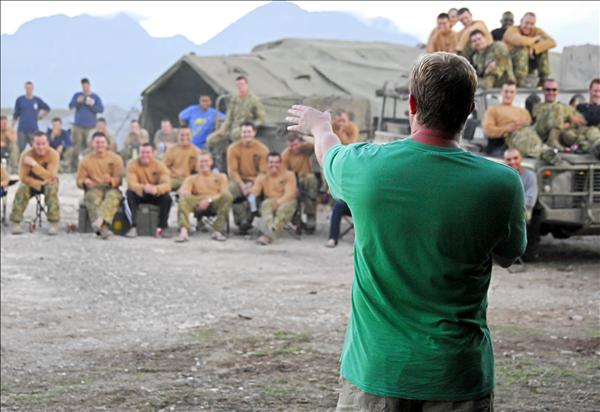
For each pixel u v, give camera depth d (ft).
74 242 42.52
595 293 27.45
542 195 35.32
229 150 45.44
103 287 32.78
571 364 20.06
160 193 44.37
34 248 40.93
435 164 8.90
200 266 37.14
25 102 75.10
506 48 40.19
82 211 45.16
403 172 8.89
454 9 44.70
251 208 44.04
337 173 9.26
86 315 28.45
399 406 8.82
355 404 8.97
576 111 36.47
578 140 36.37
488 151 37.68
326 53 73.31
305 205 45.68
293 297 30.81
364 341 9.00
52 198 44.78
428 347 8.76
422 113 9.05
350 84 69.21
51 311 29.01
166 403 18.86
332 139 9.82
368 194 8.91
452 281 8.81
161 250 40.98
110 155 44.96
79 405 18.85
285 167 45.34
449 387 8.73
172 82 73.56
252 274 35.40
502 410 16.79
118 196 44.52
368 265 9.00
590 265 33.94
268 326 26.40
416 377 8.76
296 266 37.35
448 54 9.05
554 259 35.70
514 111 36.76
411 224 8.80
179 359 22.90
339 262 38.45
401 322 8.87
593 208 35.60
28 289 32.42
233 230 46.98
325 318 27.37
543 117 36.60
